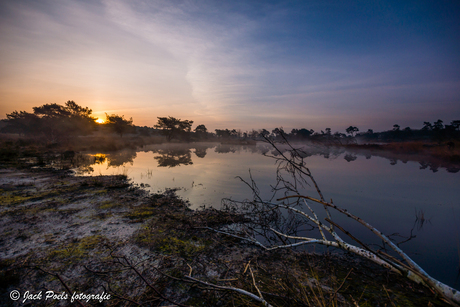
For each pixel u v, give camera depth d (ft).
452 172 37.91
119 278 9.30
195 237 13.61
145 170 39.27
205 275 9.78
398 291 8.70
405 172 37.73
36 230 13.89
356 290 8.80
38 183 26.81
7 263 10.08
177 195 23.41
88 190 24.43
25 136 138.72
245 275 9.86
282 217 17.76
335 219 17.03
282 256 11.76
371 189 25.77
